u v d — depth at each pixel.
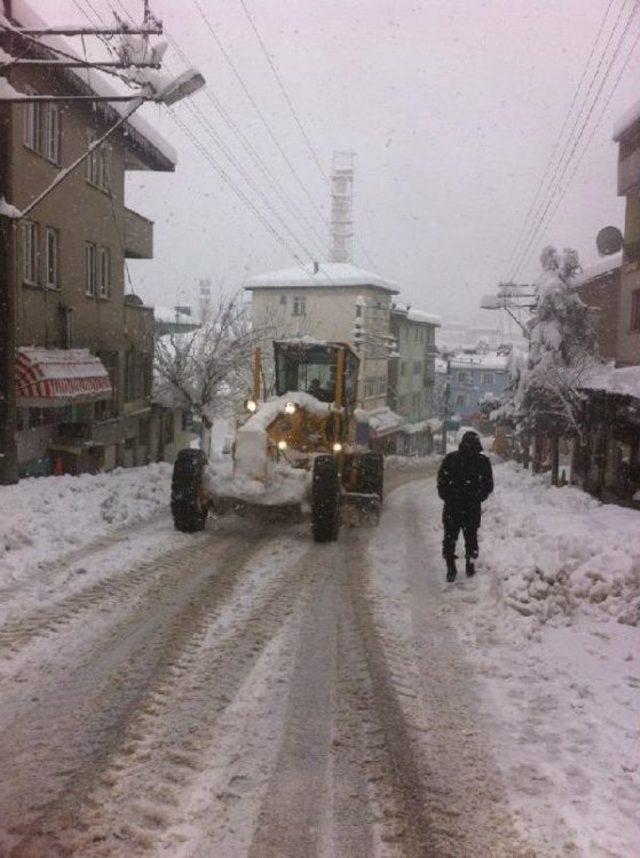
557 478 19.94
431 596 7.26
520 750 4.23
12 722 4.33
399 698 4.86
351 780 3.87
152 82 11.50
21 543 8.20
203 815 3.52
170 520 10.62
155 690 4.82
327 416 11.08
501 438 42.41
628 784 3.91
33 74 15.91
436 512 13.23
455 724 4.52
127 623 6.04
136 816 3.49
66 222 18.17
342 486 11.57
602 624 6.48
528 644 5.89
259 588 7.29
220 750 4.11
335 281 46.34
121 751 4.05
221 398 27.98
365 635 6.03
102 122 20.30
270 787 3.77
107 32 11.11
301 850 3.30
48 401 15.09
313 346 11.73
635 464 15.12
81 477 13.16
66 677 4.96
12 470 12.45
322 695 4.86
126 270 24.84
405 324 57.31
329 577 7.89
